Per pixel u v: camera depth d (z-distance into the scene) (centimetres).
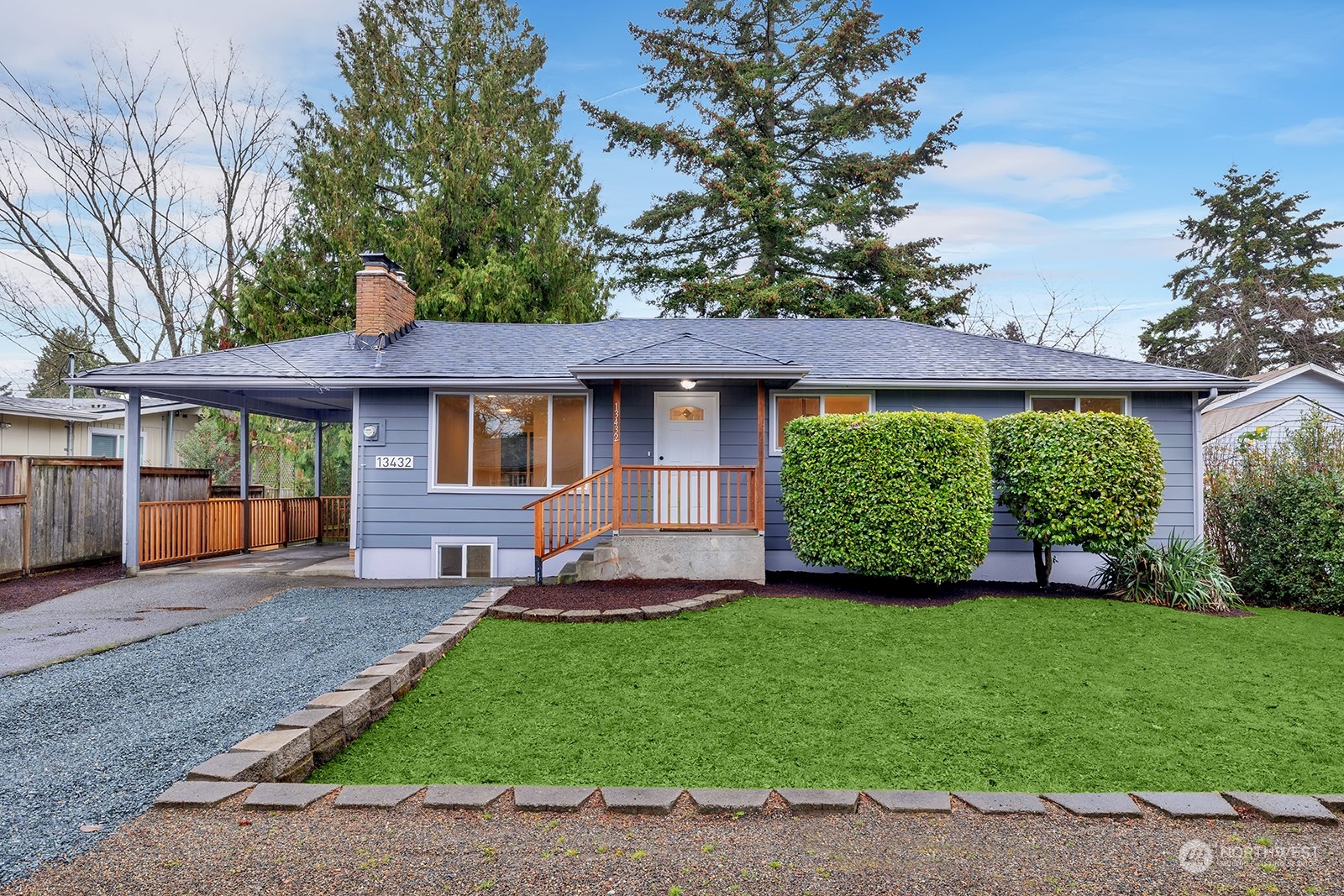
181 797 341
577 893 276
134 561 1052
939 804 356
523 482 1091
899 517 842
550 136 2256
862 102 2280
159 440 2042
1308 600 928
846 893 278
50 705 476
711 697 528
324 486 1959
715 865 299
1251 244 3316
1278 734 475
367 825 329
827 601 811
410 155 1986
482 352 1164
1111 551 911
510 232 2038
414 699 524
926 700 525
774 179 2223
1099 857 310
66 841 306
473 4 2178
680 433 1100
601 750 439
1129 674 591
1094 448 885
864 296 2270
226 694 498
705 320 1429
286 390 1113
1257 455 1059
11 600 859
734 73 2291
